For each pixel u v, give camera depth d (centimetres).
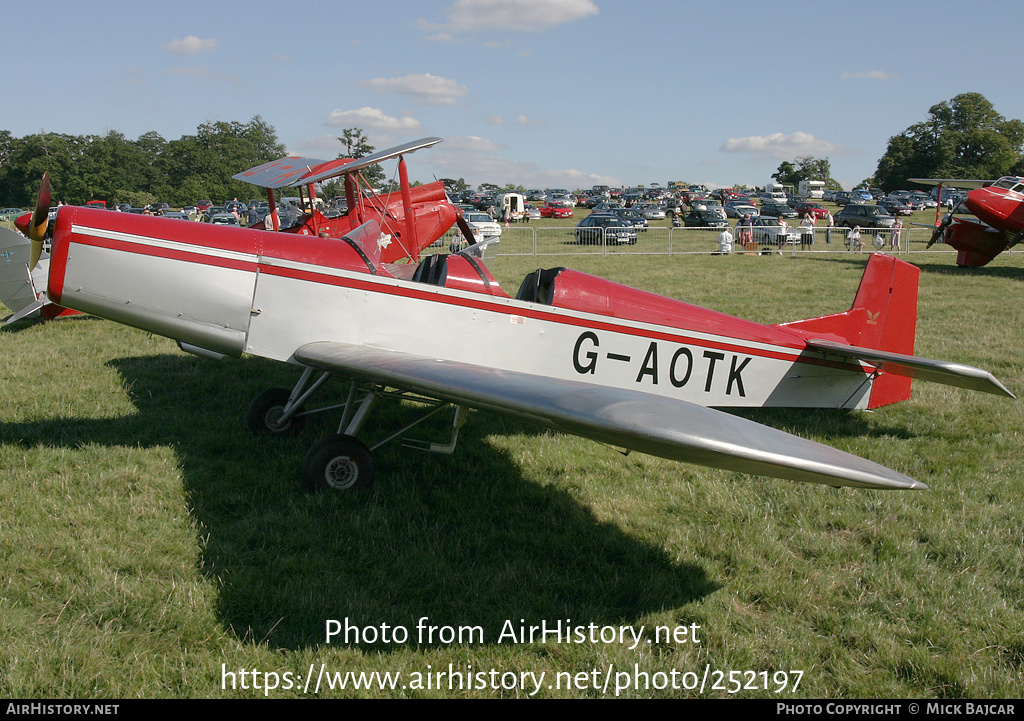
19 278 855
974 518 395
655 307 497
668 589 319
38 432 492
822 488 431
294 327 451
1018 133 9800
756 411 584
